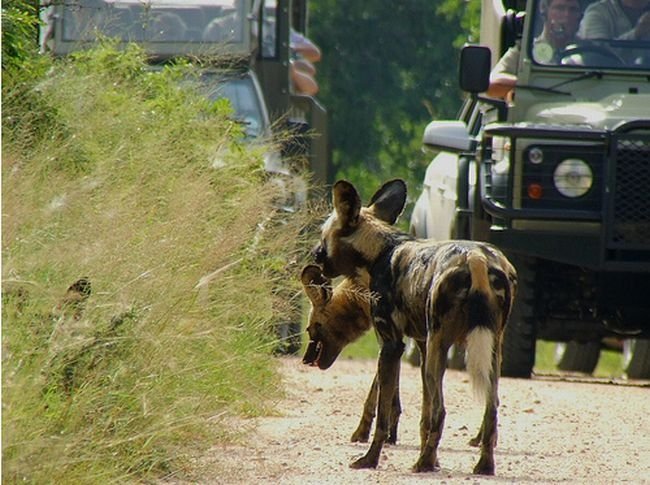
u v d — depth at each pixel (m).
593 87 43.00
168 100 34.59
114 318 22.70
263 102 46.78
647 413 33.09
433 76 124.38
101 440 21.14
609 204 38.03
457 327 23.34
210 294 26.64
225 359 26.25
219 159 32.38
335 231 25.67
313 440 27.30
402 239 25.31
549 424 30.88
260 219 30.25
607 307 39.88
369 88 123.94
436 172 49.56
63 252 23.20
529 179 38.22
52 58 34.12
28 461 19.16
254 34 49.94
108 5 40.53
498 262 23.62
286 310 29.95
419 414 32.06
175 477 23.02
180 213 26.86
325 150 55.88
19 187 22.72
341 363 45.41
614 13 43.62
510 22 45.38
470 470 24.36
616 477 24.23
